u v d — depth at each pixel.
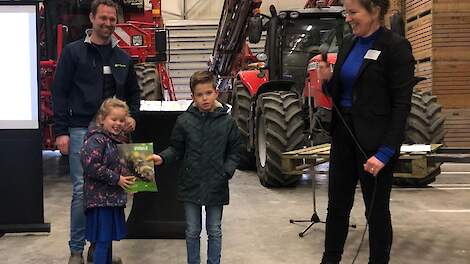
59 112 3.17
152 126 3.79
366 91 2.50
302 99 5.80
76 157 3.17
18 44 3.91
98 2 3.13
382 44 2.47
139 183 2.78
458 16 6.66
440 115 5.28
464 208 4.79
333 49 6.05
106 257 2.86
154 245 3.75
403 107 2.41
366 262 3.34
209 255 2.93
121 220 2.87
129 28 7.46
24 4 3.88
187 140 2.88
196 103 2.90
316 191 5.55
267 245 3.69
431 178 5.66
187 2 15.59
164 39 7.32
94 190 2.79
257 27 6.23
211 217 2.91
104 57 3.20
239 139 2.92
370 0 2.42
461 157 3.19
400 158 3.30
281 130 5.35
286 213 4.59
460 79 6.71
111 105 2.77
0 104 3.95
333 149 2.71
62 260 3.43
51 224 4.35
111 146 2.76
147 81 6.60
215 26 15.29
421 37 7.00
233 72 9.45
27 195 4.05
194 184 2.86
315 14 6.12
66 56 3.16
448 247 3.66
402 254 3.51
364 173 2.55
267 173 5.52
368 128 2.50
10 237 3.97
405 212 4.64
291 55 6.19
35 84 3.95
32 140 4.01
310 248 3.62
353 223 4.27
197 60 15.34
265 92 6.05
